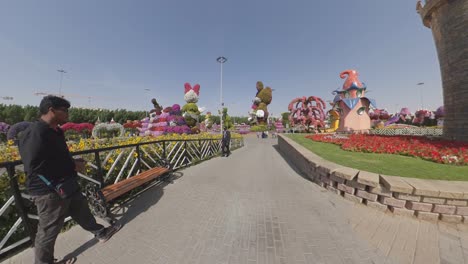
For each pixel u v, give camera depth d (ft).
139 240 7.35
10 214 7.41
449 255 6.50
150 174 12.56
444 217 8.42
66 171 6.04
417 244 7.09
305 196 11.74
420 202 8.72
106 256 6.49
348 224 8.48
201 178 15.89
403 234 7.71
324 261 6.24
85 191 8.73
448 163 13.65
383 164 13.65
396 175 10.91
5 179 7.59
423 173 11.27
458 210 8.24
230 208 10.12
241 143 53.26
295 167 20.66
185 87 66.85
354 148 19.69
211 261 6.26
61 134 6.20
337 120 76.95
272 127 143.84
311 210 9.84
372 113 92.32
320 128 87.56
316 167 14.16
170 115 44.91
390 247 6.93
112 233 7.60
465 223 8.20
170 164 16.12
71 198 6.22
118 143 17.57
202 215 9.33
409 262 6.18
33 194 5.56
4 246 6.72
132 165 13.73
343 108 59.67
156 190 12.87
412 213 8.92
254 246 7.02
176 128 40.73
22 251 6.71
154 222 8.66
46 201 5.61
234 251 6.74
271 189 13.07
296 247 6.95
